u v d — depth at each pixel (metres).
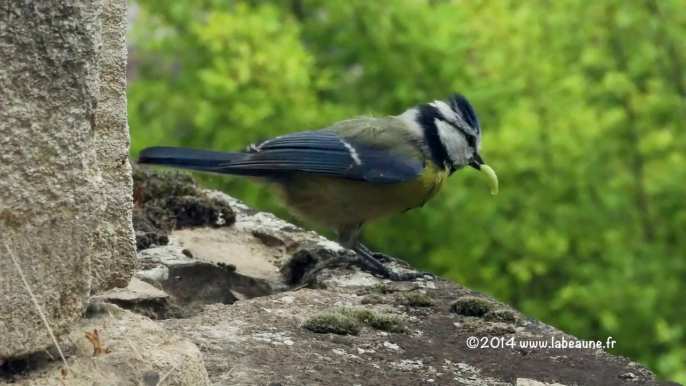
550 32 20.38
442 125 10.62
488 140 18.50
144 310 6.99
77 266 4.38
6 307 4.13
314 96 18.97
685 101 20.53
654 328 18.72
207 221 9.59
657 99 20.17
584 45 20.75
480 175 18.95
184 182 10.04
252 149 9.99
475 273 19.19
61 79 4.13
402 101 19.89
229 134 18.62
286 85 18.64
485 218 19.09
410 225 19.64
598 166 19.88
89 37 4.19
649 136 19.42
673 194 19.95
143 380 4.50
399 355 6.48
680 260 19.59
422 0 20.27
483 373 6.25
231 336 6.52
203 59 20.47
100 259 5.46
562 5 20.28
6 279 4.11
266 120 18.59
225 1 20.28
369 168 10.02
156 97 20.23
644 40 20.67
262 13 19.50
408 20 20.02
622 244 19.23
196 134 20.08
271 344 6.42
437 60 19.83
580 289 18.38
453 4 20.72
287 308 7.30
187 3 20.36
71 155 4.23
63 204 4.24
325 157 9.97
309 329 6.79
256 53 18.64
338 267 8.77
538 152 19.02
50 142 4.14
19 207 4.09
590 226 19.50
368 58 20.30
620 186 19.75
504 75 19.47
